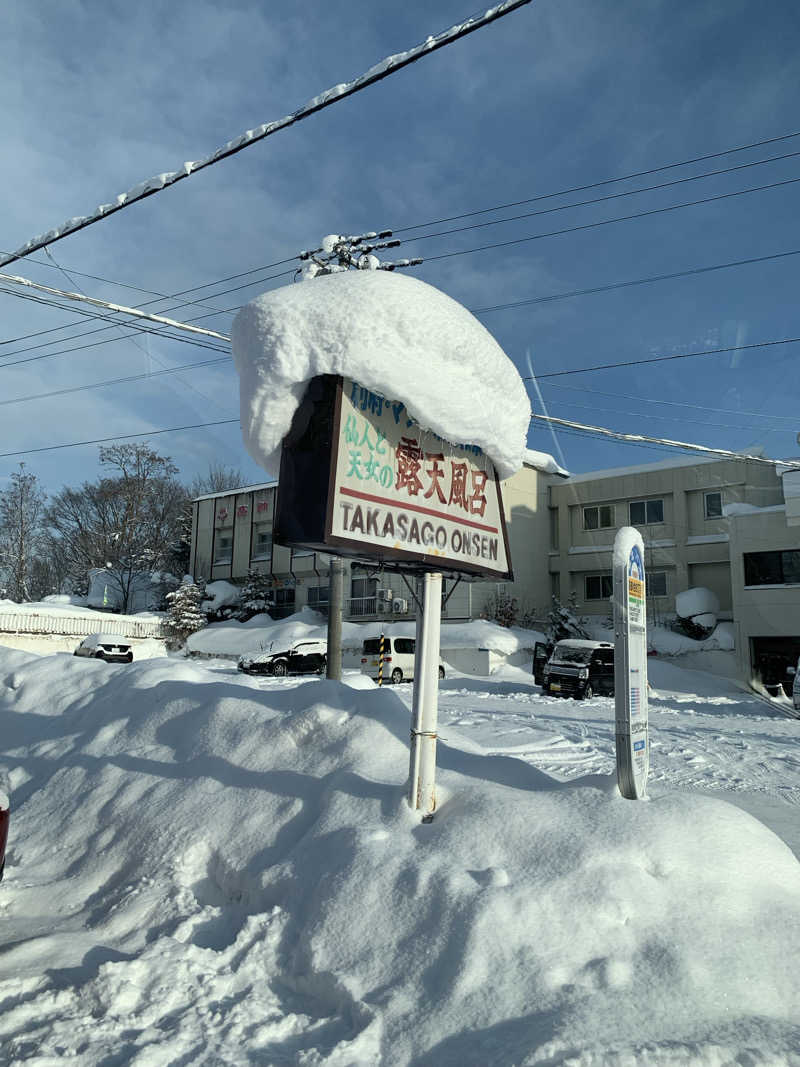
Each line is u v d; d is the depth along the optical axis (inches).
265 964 110.9
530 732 346.0
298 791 149.5
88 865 157.4
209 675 253.6
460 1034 88.1
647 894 105.0
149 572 1736.0
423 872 112.1
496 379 144.9
